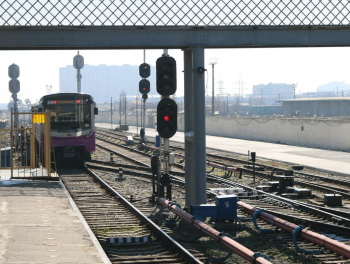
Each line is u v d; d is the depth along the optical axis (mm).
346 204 22734
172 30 16672
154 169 21891
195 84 17312
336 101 167875
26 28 15820
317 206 20859
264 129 66125
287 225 14969
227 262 13078
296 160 41688
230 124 76938
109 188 25484
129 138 65438
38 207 18344
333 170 34375
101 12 16062
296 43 16969
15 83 70812
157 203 21562
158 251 13797
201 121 17484
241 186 26609
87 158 43031
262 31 16953
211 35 16875
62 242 12898
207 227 14422
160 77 18281
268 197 23766
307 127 56125
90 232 14359
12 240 12789
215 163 35156
